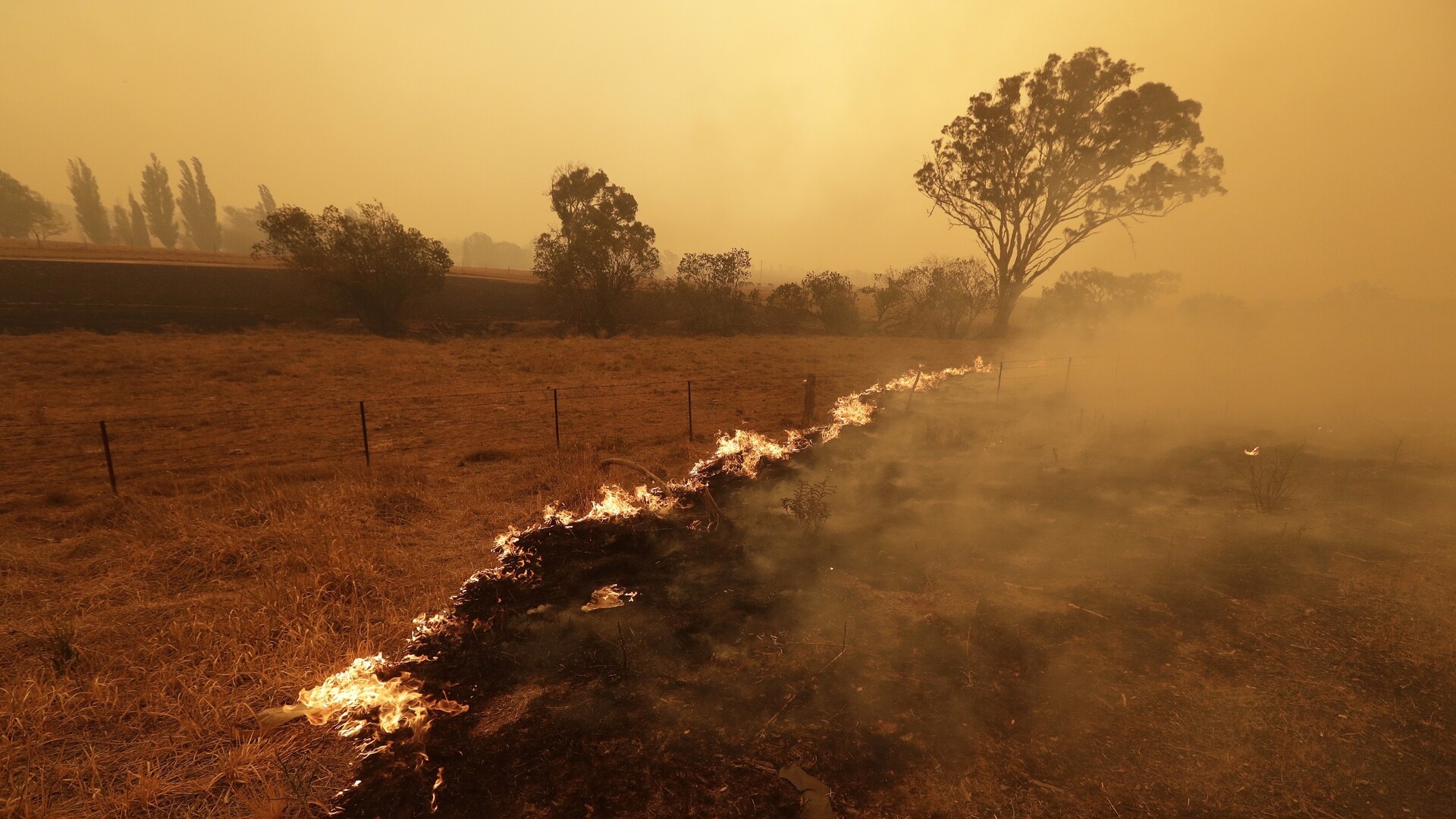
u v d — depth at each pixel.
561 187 40.09
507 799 2.80
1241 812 2.66
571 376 18.64
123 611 4.42
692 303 43.12
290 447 9.67
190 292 36.16
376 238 34.34
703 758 3.04
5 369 16.33
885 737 3.17
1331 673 3.67
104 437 7.00
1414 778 2.85
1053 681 3.61
